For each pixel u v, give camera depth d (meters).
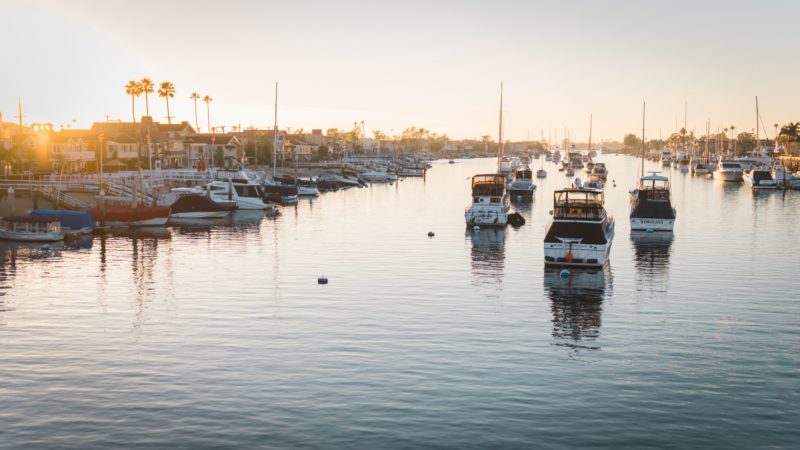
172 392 30.47
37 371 33.06
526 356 35.12
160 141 151.00
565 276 54.09
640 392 30.59
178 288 49.97
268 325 40.47
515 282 52.12
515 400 29.62
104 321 41.41
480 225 84.44
